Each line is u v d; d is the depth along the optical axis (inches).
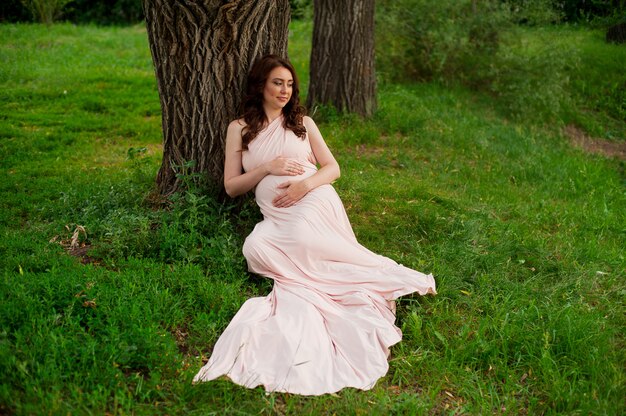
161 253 156.2
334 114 291.4
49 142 269.9
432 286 147.7
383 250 174.9
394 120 296.8
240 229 172.7
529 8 398.9
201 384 111.6
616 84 398.9
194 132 174.1
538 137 337.7
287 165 156.2
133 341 118.0
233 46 166.7
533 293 158.7
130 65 469.7
